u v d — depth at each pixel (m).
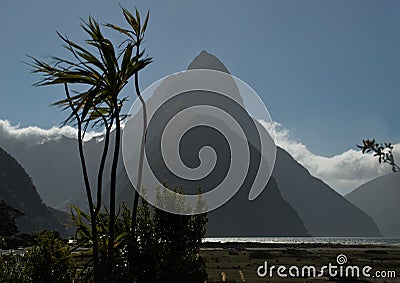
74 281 10.90
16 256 12.00
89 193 9.57
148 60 9.15
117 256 11.05
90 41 8.71
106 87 8.95
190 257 12.09
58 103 8.93
